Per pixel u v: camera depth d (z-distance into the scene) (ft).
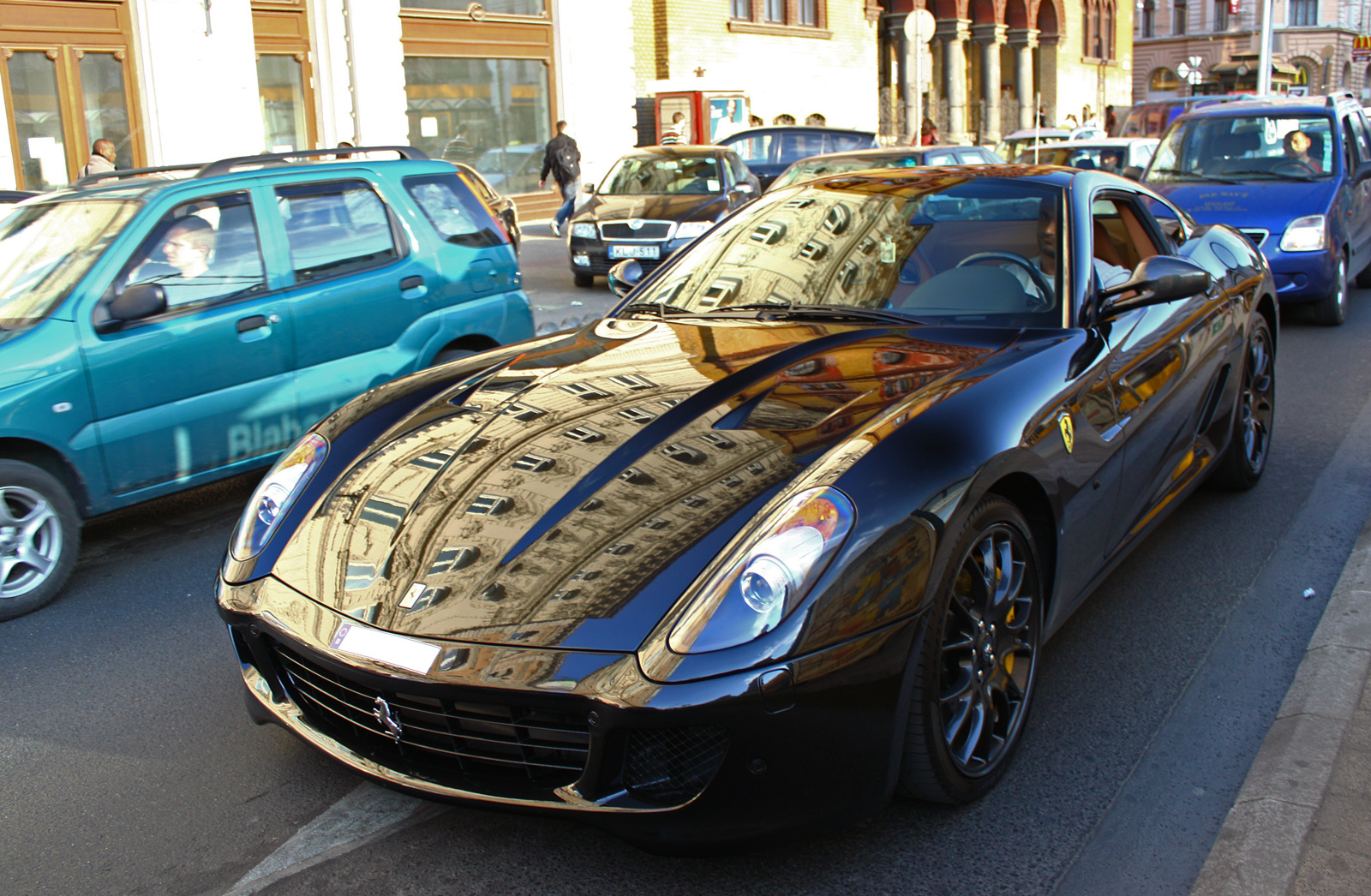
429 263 19.43
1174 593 13.01
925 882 8.09
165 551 16.66
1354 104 34.37
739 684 7.25
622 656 7.47
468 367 11.94
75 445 14.97
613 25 72.84
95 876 8.68
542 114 70.54
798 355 10.50
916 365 9.95
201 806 9.64
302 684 9.08
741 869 8.35
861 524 7.79
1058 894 7.92
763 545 7.66
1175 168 32.17
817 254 12.60
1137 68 235.81
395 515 9.07
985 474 8.50
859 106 101.09
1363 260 32.53
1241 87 132.46
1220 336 13.97
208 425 16.47
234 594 9.25
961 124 117.60
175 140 49.19
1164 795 9.04
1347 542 14.32
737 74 86.53
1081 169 13.52
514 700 7.54
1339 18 225.97
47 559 14.55
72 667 12.65
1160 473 12.35
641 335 11.82
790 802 7.52
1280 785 8.77
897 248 12.25
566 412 9.93
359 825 9.25
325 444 10.43
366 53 57.77
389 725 8.15
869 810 7.88
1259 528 14.98
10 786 10.07
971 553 8.59
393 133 59.52
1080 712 10.41
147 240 16.12
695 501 8.29
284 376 17.40
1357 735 9.40
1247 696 10.59
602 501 8.55
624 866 8.49
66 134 46.65
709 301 12.50
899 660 7.75
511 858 8.68
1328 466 17.53
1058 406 9.73
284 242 17.63
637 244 40.68
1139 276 11.34
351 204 18.74
